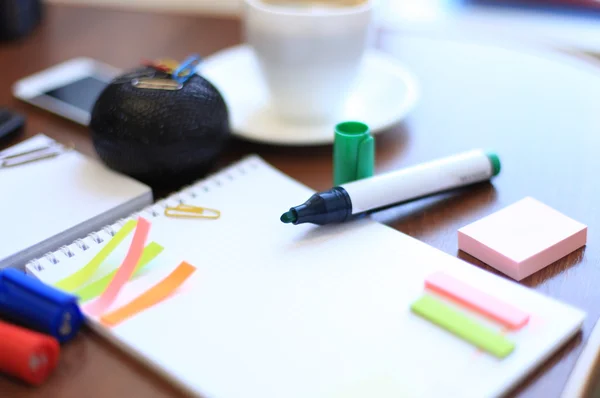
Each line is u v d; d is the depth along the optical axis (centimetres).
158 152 61
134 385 48
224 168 66
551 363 49
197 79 63
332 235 56
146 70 64
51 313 49
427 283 52
